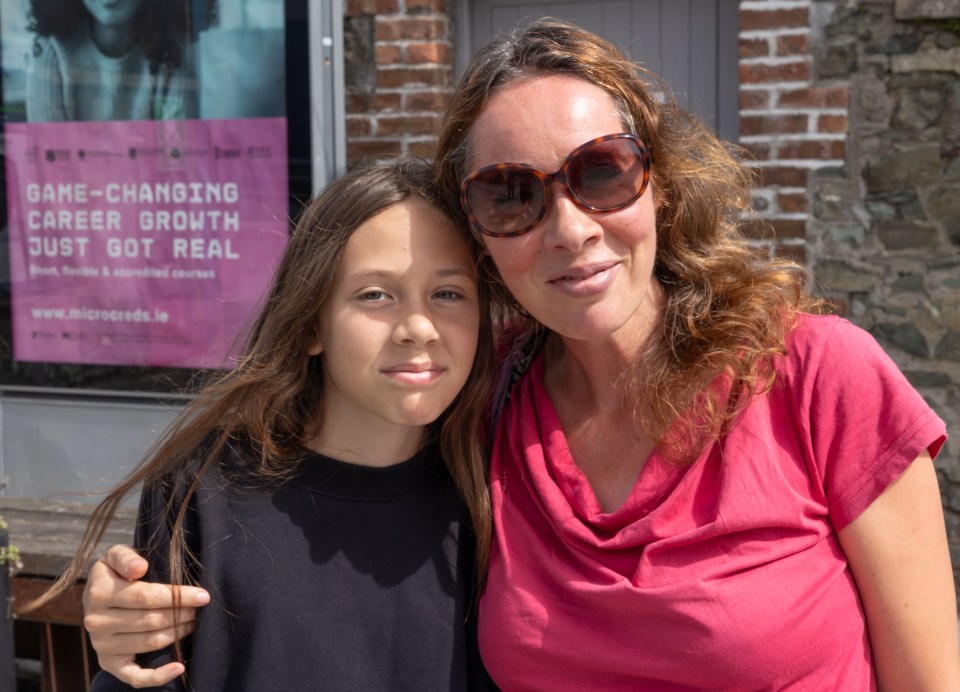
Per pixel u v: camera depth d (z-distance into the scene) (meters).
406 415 1.45
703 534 1.38
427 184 1.52
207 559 1.43
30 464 3.68
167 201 3.43
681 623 1.35
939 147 3.47
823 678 1.38
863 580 1.42
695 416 1.45
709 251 1.58
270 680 1.41
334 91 3.28
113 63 3.39
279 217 3.34
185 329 3.49
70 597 2.39
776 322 1.48
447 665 1.49
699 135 1.65
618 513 1.45
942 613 1.42
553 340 1.68
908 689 1.43
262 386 1.52
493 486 1.57
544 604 1.45
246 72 3.28
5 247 3.58
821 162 3.56
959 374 3.51
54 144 3.49
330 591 1.46
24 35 3.45
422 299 1.46
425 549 1.52
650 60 3.99
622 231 1.41
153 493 1.48
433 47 3.83
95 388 3.60
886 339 3.58
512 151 1.40
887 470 1.38
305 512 1.49
